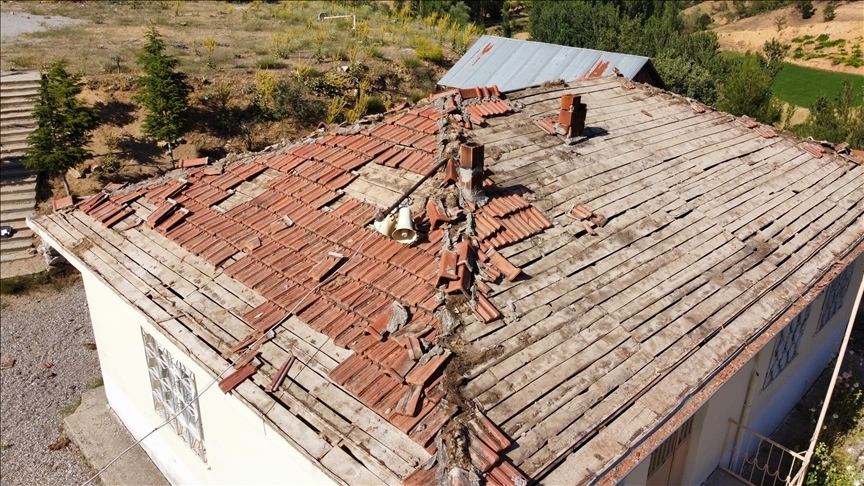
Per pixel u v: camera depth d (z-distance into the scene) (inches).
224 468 335.3
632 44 1306.6
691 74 1104.8
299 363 262.7
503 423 225.0
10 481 435.8
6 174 823.1
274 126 978.7
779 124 901.8
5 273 725.3
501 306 271.4
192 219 370.9
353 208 342.3
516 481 204.1
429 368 239.3
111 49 1100.5
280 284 307.6
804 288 349.7
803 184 459.5
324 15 1536.7
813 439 372.8
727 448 409.7
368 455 219.0
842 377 503.2
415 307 270.1
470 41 1430.9
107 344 434.9
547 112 439.8
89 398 494.3
